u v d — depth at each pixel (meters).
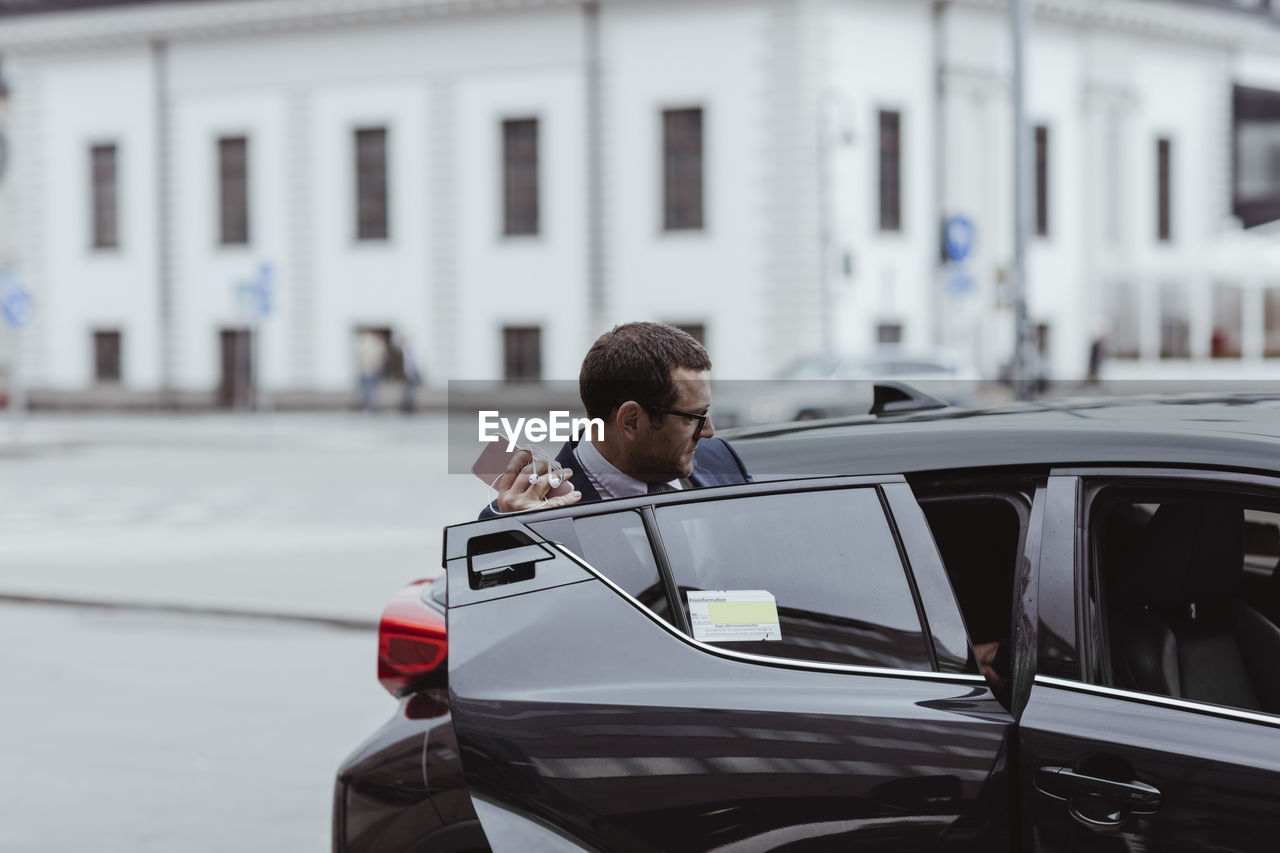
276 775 6.85
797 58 32.00
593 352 3.39
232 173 38.50
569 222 34.78
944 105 34.28
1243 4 41.53
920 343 34.44
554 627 3.02
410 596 3.75
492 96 35.38
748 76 32.56
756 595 3.03
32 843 5.91
